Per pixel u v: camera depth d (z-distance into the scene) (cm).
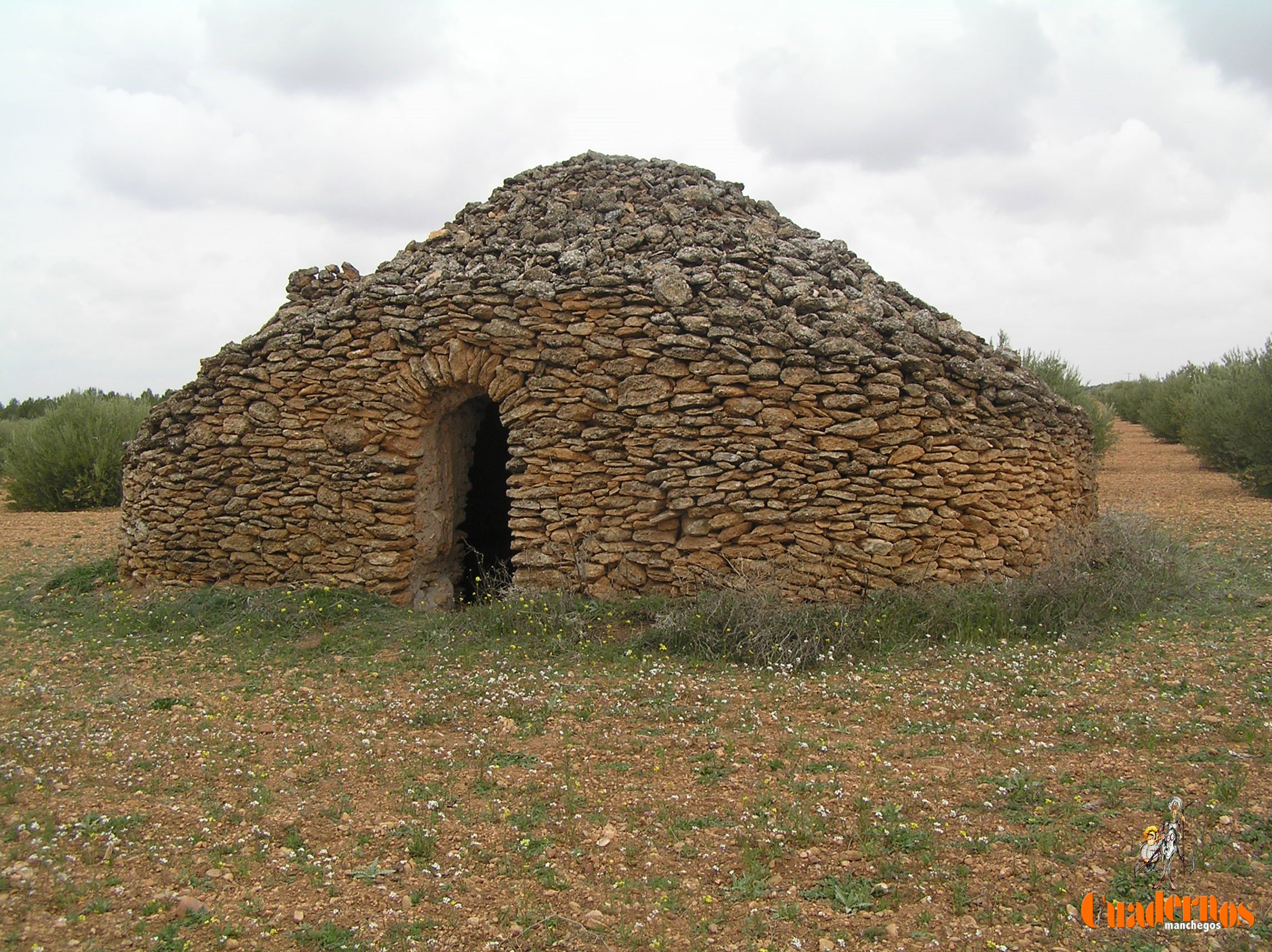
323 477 911
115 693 665
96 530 1523
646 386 823
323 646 789
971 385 832
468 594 1048
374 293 890
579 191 1033
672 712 616
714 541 816
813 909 378
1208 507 1506
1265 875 383
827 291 873
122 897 375
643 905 385
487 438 1188
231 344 942
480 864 419
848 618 754
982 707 605
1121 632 768
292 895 388
